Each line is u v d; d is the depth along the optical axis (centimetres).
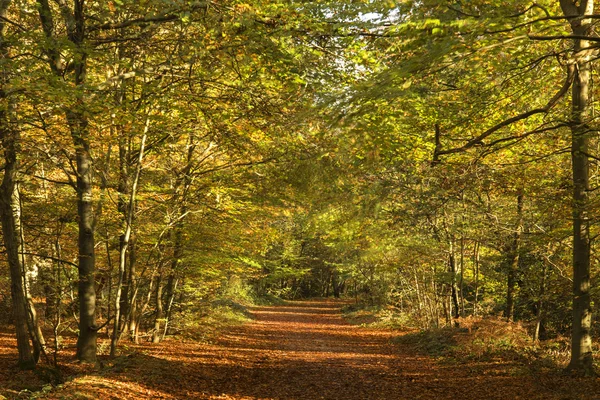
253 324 2794
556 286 1359
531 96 1112
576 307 1045
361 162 1016
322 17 938
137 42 1038
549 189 1105
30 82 812
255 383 1134
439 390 1046
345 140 741
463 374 1192
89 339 1123
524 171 1094
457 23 582
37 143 1035
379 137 801
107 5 992
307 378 1202
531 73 997
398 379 1181
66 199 1221
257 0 919
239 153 1250
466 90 1060
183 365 1256
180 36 1003
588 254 1043
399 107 813
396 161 1217
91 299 1134
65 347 1373
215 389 1039
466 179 1071
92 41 1026
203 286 2103
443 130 1115
